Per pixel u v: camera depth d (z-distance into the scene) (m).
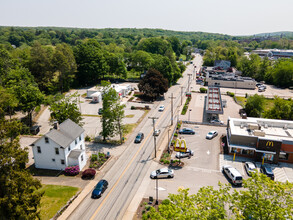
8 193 26.16
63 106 53.81
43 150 43.41
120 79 121.56
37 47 92.44
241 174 42.66
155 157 48.41
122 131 55.66
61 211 33.09
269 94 105.94
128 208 33.94
